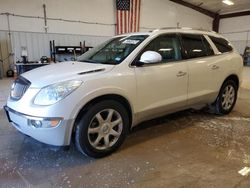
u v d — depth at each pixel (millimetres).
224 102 4027
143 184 2105
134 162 2488
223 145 2904
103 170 2330
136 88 2699
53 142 2289
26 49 10773
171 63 3070
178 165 2428
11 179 2172
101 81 2424
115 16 12977
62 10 11484
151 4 14211
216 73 3658
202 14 16891
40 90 2283
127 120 2742
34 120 2238
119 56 2832
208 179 2178
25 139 3062
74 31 11992
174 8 15266
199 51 3490
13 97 2562
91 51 3482
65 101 2217
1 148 2803
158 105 2959
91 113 2396
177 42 3240
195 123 3697
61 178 2193
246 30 16234
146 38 2959
